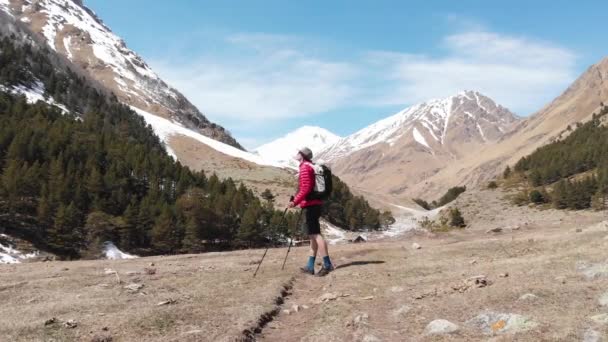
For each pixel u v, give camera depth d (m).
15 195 78.31
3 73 163.00
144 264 16.08
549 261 11.05
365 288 10.77
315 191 13.27
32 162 96.12
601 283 8.36
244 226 87.88
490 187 96.31
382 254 16.06
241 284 11.79
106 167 108.06
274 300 10.21
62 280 12.53
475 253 14.52
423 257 14.62
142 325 8.22
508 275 10.18
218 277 12.80
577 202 67.50
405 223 147.88
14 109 122.12
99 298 10.37
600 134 136.75
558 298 7.88
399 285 10.70
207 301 10.03
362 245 20.59
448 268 12.25
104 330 7.99
